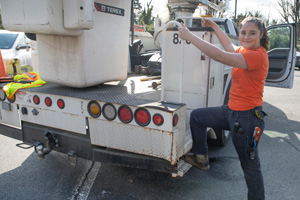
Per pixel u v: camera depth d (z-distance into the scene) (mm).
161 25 4742
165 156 2145
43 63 2881
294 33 6203
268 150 4117
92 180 3053
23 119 2908
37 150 2771
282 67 6504
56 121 2670
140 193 2811
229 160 3674
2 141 4148
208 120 2336
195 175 3232
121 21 3062
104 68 2953
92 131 2457
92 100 2367
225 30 5121
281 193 2902
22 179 3053
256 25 1956
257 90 2033
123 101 2297
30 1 2229
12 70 3896
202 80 2785
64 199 2680
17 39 7762
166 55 2904
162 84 2623
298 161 3730
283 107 6992
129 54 4539
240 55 1898
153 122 2117
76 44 2590
